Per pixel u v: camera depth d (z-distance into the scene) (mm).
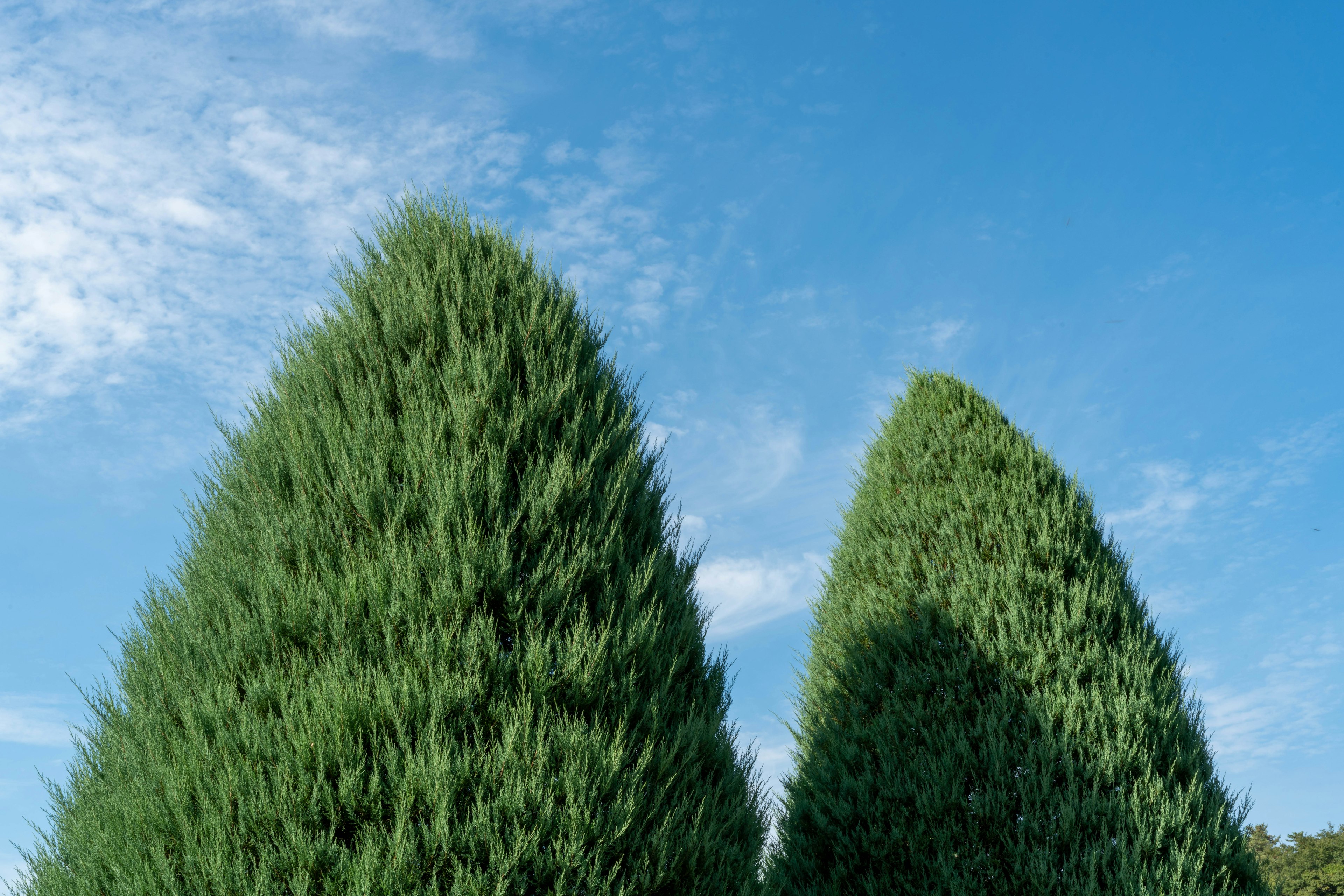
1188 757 7359
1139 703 7391
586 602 5191
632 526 5949
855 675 8500
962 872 7098
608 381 6480
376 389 5668
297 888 3953
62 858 4832
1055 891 6820
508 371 5922
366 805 4227
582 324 6754
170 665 5062
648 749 4902
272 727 4445
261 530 5277
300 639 4793
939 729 7758
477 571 5020
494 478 5324
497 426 5594
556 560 5227
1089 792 7117
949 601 8328
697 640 5863
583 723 4707
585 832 4406
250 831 4164
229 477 5797
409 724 4473
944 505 8828
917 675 8070
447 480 5258
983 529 8500
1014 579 8094
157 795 4449
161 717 4836
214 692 4684
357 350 6016
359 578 4895
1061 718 7484
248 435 5945
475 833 4211
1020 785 7246
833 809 7859
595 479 5766
